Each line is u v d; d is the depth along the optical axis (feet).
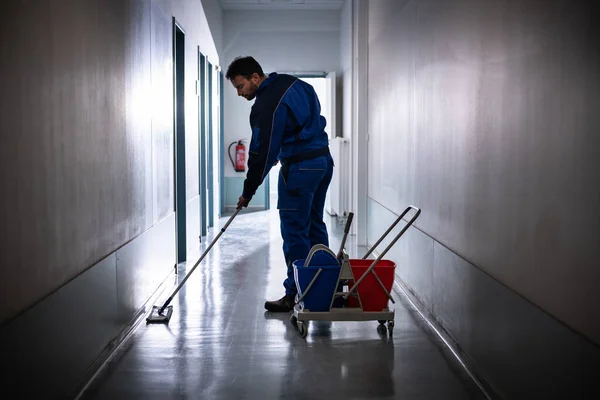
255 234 25.00
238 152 34.58
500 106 7.92
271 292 14.80
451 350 10.28
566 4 5.97
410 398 8.24
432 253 11.88
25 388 6.55
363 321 11.84
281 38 34.22
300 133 12.07
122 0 11.27
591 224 5.41
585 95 5.56
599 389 5.20
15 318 6.29
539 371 6.54
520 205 7.20
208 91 27.45
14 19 6.35
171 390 8.54
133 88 12.17
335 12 33.91
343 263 10.85
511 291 7.43
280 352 10.23
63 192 7.92
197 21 22.53
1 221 5.99
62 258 7.89
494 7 8.17
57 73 7.70
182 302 13.80
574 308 5.75
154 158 14.37
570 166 5.85
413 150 13.73
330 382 8.84
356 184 22.43
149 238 13.70
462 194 9.81
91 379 8.95
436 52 11.55
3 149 6.04
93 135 9.34
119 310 10.85
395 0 16.01
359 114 22.04
